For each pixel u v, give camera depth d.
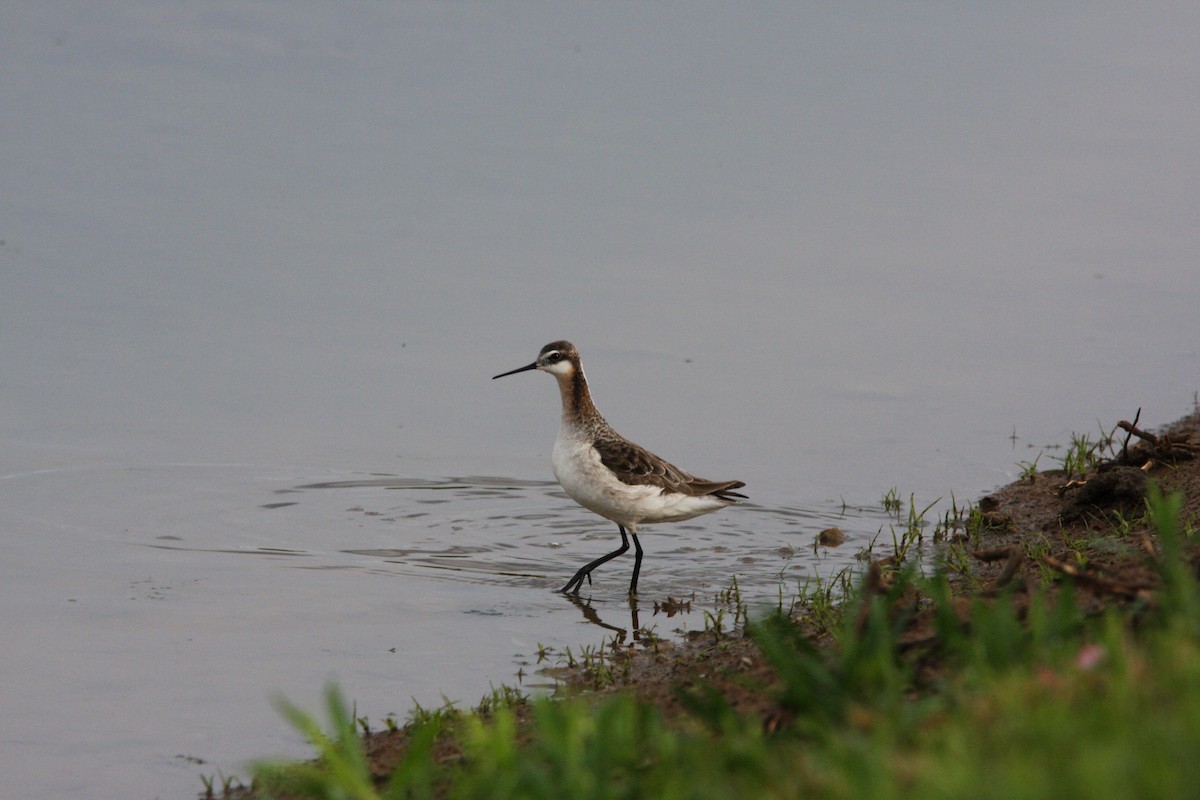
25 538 16.02
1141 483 15.35
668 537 16.91
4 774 10.47
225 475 18.48
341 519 17.27
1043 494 17.11
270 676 12.38
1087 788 5.66
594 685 11.89
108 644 13.05
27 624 13.48
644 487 15.25
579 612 14.30
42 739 11.05
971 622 8.81
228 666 12.59
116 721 11.39
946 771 6.08
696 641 13.12
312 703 11.75
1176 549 8.96
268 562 15.63
